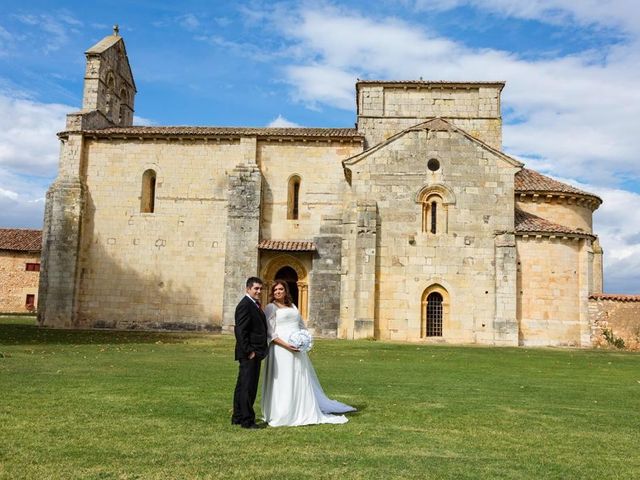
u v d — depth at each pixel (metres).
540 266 38.59
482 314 38.62
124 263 44.72
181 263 44.53
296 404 11.40
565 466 8.84
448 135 40.03
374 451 9.40
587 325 38.06
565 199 41.88
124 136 45.22
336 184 44.34
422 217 39.53
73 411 11.87
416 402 14.03
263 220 44.25
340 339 38.59
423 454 9.29
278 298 12.13
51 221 44.47
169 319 44.16
